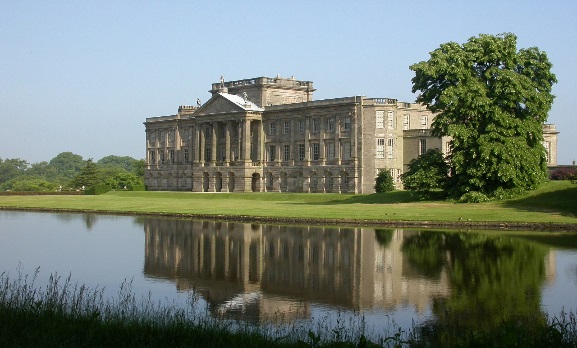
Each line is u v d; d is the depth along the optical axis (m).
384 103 138.00
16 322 25.56
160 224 82.75
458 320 31.86
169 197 149.00
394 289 39.66
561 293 37.09
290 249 57.25
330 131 146.12
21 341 23.56
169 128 186.75
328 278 43.78
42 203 125.69
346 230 71.38
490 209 82.44
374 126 138.12
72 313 27.16
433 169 96.19
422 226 73.69
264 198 136.88
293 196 132.62
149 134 193.62
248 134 159.00
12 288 36.12
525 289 38.41
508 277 41.91
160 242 63.34
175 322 26.33
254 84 165.62
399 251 54.38
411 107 145.12
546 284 39.56
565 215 74.38
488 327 30.20
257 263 50.31
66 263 50.72
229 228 76.06
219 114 164.50
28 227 79.62
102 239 66.25
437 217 77.12
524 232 66.06
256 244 60.91
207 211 98.00
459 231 67.88
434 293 38.16
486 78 92.12
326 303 36.56
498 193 88.69
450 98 89.44
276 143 157.88
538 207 81.75
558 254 50.47
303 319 32.81
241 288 41.00
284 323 31.81
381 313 34.06
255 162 160.88
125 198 144.25
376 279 42.84
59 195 162.50
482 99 88.06
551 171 120.00
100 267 48.84
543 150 92.69
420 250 54.50
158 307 33.41
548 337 23.67
